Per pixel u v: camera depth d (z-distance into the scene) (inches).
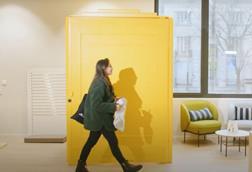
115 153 174.4
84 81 199.5
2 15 279.0
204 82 280.5
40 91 279.4
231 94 279.1
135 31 198.4
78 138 201.2
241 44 281.9
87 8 276.7
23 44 280.1
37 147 246.5
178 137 276.5
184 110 255.0
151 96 201.2
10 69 281.1
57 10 277.4
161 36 199.3
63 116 279.3
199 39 281.9
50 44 279.3
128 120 201.6
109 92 173.5
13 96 282.4
